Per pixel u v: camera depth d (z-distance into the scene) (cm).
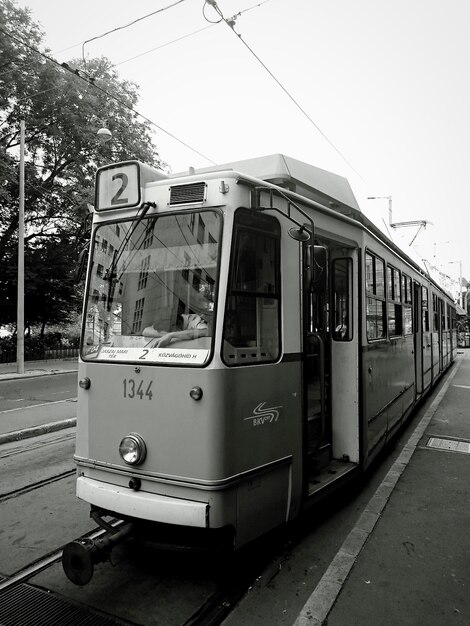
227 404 336
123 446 355
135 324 377
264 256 382
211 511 327
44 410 1045
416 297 1011
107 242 404
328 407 522
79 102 2112
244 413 350
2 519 477
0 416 979
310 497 424
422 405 1101
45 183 2309
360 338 519
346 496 537
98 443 377
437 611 326
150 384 353
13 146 2203
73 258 2303
